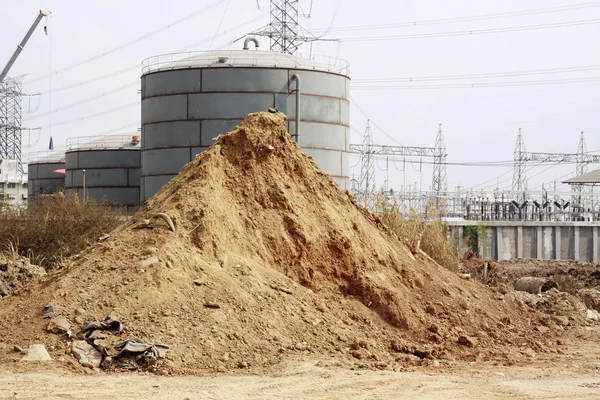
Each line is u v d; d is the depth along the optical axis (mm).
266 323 12508
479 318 16031
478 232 51094
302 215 15586
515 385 11094
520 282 23812
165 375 10734
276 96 37312
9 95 109812
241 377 10766
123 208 44625
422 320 14844
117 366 10992
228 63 37938
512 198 76875
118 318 11805
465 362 13078
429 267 17375
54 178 65188
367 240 16453
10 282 17141
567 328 17672
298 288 14023
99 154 52000
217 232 13992
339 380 10734
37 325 11656
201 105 37469
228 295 12773
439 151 92938
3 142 109812
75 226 25516
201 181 14742
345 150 39656
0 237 24375
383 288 15094
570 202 72812
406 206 24547
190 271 13023
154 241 13367
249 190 15312
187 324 11922
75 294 12266
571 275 37125
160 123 38625
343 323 13688
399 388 10445
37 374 10273
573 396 10406
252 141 15828
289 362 11586
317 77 38188
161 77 38594
